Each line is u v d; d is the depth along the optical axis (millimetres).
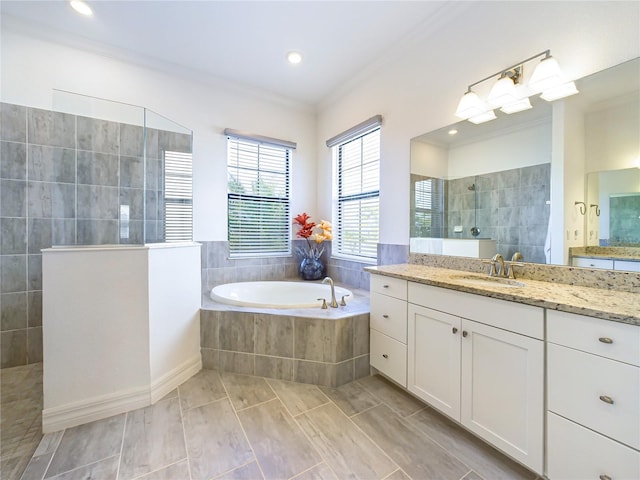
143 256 1689
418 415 1619
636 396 875
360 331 2035
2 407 1670
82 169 2104
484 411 1305
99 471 1209
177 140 2346
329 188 3449
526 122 1639
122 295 1635
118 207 2072
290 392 1850
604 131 1351
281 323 2008
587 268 1391
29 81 2168
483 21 1821
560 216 1495
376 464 1260
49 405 1464
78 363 1525
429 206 2207
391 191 2551
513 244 1695
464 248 1962
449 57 2037
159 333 1787
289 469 1229
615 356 916
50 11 2018
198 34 2262
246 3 1941
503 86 1626
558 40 1493
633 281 1235
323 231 3365
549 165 1542
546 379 1090
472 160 1914
